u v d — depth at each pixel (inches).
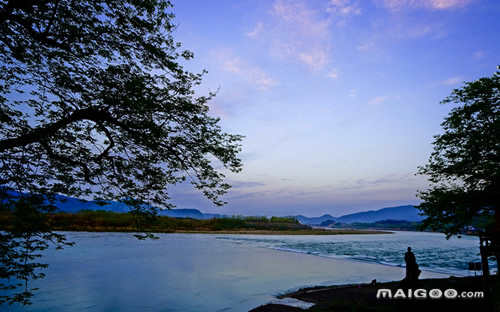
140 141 251.9
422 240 2984.7
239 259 1155.3
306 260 1179.9
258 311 405.1
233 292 583.2
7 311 442.3
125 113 246.4
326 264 1064.2
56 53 229.5
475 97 487.2
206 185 284.0
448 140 510.3
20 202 209.8
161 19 263.9
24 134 231.6
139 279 709.3
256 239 2615.7
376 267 997.2
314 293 518.0
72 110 245.4
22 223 208.8
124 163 261.1
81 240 1776.6
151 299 524.4
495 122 458.9
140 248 1465.3
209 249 1530.5
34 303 489.7
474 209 488.4
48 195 223.8
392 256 1429.6
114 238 1995.6
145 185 261.3
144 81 250.2
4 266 221.0
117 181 252.7
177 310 457.7
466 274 822.5
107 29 239.0
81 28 242.5
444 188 528.1
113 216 2992.1
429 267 990.4
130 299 524.1
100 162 251.4
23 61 232.4
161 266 919.0
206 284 661.9
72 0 238.4
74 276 735.1
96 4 239.1
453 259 1268.5
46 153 238.4
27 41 232.5
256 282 692.1
